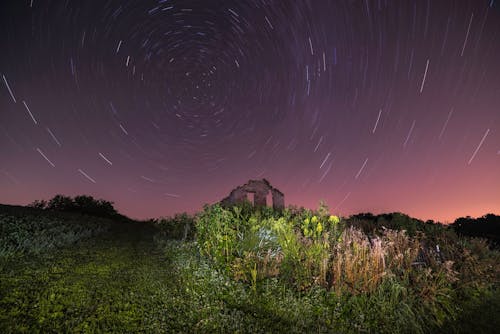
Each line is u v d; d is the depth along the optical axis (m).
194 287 7.10
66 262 8.45
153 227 20.95
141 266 8.97
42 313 5.27
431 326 5.96
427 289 6.68
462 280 7.51
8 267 7.28
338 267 6.85
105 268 8.36
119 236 15.02
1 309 5.20
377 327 5.73
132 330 5.10
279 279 7.19
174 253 10.55
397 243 8.70
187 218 15.34
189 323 5.46
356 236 8.51
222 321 5.52
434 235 11.73
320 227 8.53
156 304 6.14
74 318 5.23
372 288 6.62
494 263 8.64
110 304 5.96
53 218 15.67
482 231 16.06
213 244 9.40
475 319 6.36
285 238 8.45
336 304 6.18
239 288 6.89
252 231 9.27
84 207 24.34
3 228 10.73
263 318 5.79
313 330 5.53
